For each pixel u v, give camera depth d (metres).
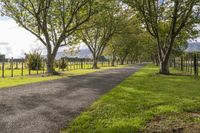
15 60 42.16
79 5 30.89
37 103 10.43
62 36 31.03
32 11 31.19
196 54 25.16
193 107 9.64
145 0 29.69
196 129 6.84
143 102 10.64
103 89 15.12
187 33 34.00
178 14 29.20
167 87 16.20
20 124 7.30
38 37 30.92
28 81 20.14
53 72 29.72
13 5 30.69
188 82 19.80
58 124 7.34
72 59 49.62
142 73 31.45
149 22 30.14
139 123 7.30
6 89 14.71
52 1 31.00
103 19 43.12
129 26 51.47
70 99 11.48
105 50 76.38
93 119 7.85
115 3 45.56
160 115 8.38
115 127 6.91
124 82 19.30
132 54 101.19
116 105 9.98
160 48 30.52
